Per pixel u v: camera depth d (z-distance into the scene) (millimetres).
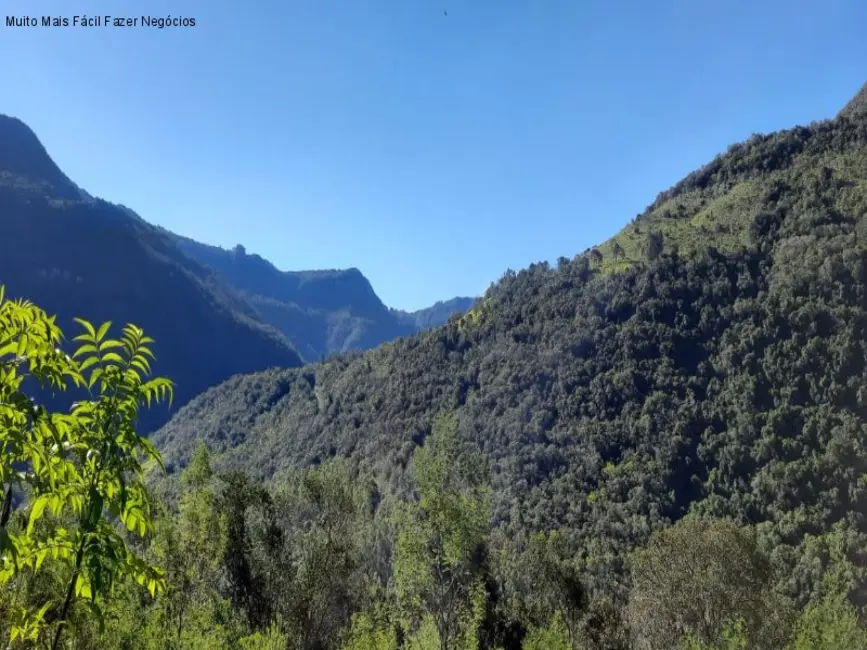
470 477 37500
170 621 19734
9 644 4781
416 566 30812
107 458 3973
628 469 104562
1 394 3627
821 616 36688
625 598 70875
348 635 31062
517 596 45844
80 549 3943
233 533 30578
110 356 4102
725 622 33906
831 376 101375
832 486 87125
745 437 102375
